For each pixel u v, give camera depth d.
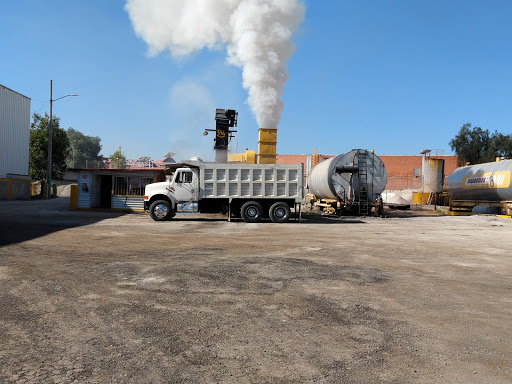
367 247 10.84
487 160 59.50
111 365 3.43
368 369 3.45
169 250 9.58
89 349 3.76
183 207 18.14
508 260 9.16
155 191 18.11
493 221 20.30
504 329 4.55
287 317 4.79
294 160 55.22
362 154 22.33
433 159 35.16
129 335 4.12
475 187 25.22
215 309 5.04
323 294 5.86
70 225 14.75
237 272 7.19
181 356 3.64
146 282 6.31
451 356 3.77
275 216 18.17
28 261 7.77
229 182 18.11
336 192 22.22
